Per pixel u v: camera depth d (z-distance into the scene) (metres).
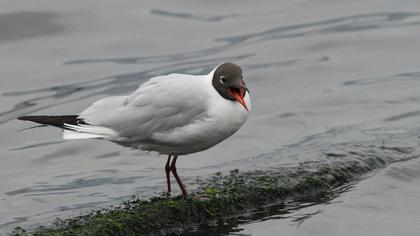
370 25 20.92
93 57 19.91
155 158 14.22
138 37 20.84
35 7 21.67
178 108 11.01
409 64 18.34
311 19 21.67
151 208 10.94
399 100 16.28
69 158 14.62
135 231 10.54
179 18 21.95
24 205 12.16
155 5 22.50
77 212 11.44
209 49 20.27
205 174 12.90
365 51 19.36
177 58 19.94
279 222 10.89
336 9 22.31
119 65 19.61
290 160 12.85
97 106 11.48
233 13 22.44
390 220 10.91
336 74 18.16
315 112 16.05
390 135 14.16
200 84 11.12
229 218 11.06
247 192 11.48
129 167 13.90
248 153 14.16
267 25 21.50
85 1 22.14
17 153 15.02
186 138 11.05
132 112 11.16
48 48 20.23
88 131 11.25
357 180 12.22
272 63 19.11
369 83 17.38
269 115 16.05
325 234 10.52
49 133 15.90
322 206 11.34
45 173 13.92
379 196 11.71
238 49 20.22
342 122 15.38
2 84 18.53
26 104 17.61
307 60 19.11
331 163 12.51
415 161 12.78
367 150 13.09
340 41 20.09
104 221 10.57
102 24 21.30
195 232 10.71
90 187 12.92
